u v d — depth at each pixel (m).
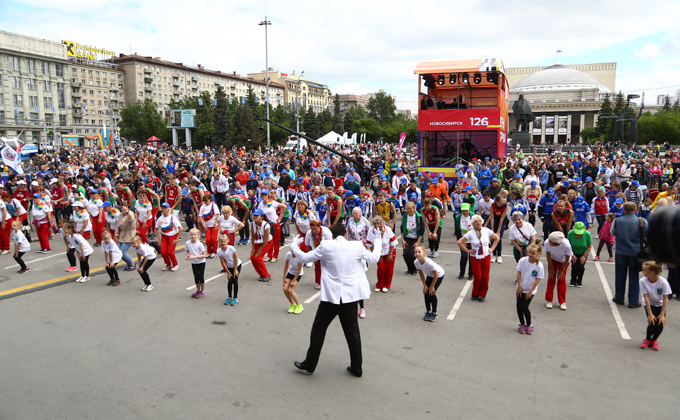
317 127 88.38
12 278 9.52
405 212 9.62
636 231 7.48
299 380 5.21
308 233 7.45
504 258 11.02
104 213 12.55
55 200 14.70
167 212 9.91
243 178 17.58
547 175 18.42
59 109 88.75
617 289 7.81
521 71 132.75
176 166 22.81
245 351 6.00
